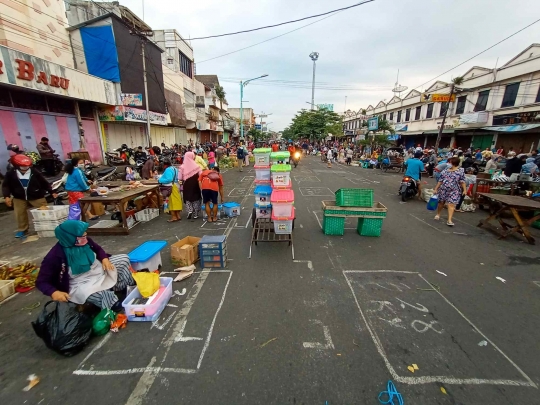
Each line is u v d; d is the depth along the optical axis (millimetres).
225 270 4156
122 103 13742
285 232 4926
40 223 5387
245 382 2230
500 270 4211
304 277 3949
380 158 19922
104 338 2738
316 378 2273
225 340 2705
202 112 29812
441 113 24234
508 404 2064
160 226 6285
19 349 2607
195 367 2381
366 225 5590
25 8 10406
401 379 2275
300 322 2971
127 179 9367
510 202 5465
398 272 4117
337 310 3191
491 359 2498
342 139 44906
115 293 3271
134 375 2307
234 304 3301
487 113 18891
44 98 10688
